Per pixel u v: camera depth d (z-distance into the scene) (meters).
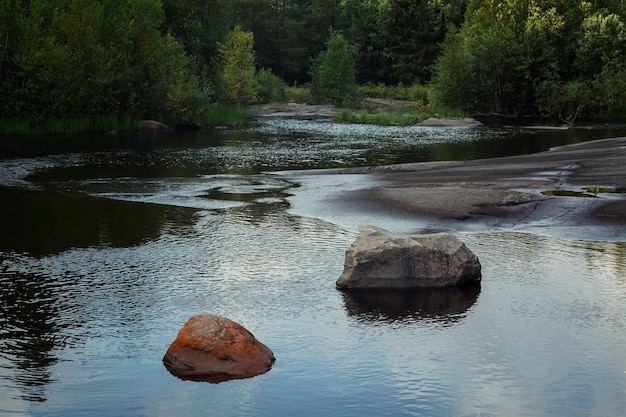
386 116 52.84
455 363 8.27
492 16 67.94
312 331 9.35
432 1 99.56
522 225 15.56
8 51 41.59
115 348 8.75
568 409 7.07
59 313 10.02
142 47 46.66
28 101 42.16
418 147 34.44
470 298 10.71
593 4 65.44
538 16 63.03
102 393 7.52
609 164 23.44
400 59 96.88
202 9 57.72
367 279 11.31
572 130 45.06
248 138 39.81
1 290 11.07
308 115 61.97
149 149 33.47
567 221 15.77
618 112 59.47
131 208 18.17
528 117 59.16
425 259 11.38
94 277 11.83
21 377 7.91
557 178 21.16
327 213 17.14
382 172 24.70
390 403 7.26
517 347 8.74
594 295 10.77
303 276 11.91
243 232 15.20
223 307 10.31
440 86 62.34
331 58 72.81
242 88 66.19
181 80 47.91
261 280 11.68
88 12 43.97
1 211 17.77
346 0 110.56
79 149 33.12
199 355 8.16
